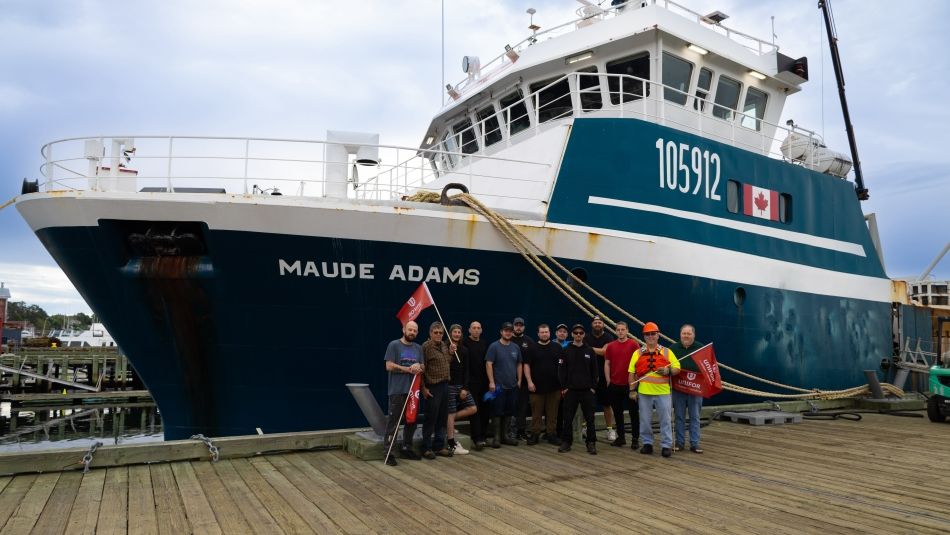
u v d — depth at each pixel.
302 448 7.93
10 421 25.23
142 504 5.64
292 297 8.66
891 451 8.66
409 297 9.01
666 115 12.35
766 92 14.49
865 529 5.16
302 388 9.12
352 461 7.45
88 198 8.24
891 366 15.77
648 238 10.55
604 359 9.33
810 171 14.24
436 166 16.47
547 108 13.09
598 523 5.23
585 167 10.37
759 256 12.50
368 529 5.02
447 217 8.88
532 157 10.92
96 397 31.55
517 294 9.59
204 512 5.42
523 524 5.18
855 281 14.93
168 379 9.33
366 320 8.95
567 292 9.91
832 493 6.29
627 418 11.36
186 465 7.15
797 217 13.65
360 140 8.98
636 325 10.51
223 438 7.57
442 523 5.18
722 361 11.80
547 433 8.80
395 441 7.78
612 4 14.32
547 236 9.51
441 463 7.43
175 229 8.51
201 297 8.66
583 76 12.70
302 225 8.33
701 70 13.01
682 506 5.76
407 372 7.44
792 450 8.66
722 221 11.93
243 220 8.22
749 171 12.67
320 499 5.84
